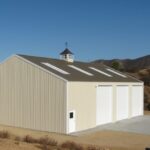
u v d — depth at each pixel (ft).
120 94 117.80
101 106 105.09
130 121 116.37
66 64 111.86
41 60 102.58
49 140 69.21
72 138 81.56
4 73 99.55
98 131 93.50
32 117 93.91
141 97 136.15
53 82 90.63
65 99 88.58
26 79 95.45
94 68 124.77
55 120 89.97
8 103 98.58
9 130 88.74
